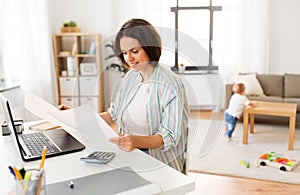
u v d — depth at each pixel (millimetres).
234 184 2572
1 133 1617
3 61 3691
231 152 3305
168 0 5207
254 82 4652
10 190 985
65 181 991
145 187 928
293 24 5188
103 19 5211
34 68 4125
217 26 5273
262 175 2727
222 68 5312
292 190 2463
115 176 1018
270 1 5156
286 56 5289
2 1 3605
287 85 4680
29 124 1804
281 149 3410
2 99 1355
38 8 4309
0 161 1239
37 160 1217
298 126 4352
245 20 5223
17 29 3889
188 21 5266
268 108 3561
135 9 5230
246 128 3561
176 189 960
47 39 4465
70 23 4910
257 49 5254
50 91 4539
